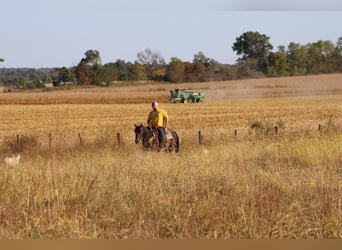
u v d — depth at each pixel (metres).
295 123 82.06
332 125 52.66
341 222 16.84
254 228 16.20
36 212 17.47
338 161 31.14
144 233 16.64
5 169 23.56
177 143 41.53
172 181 22.53
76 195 19.23
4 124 93.81
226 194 20.25
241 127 78.19
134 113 116.12
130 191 20.66
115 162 28.91
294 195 20.19
